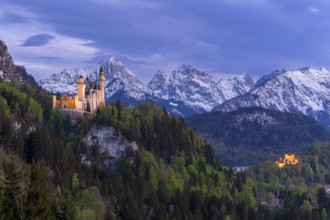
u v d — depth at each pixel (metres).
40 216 164.50
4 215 163.50
